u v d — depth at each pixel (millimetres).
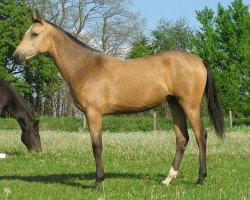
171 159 14555
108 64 9344
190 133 23891
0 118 36031
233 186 9164
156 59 9453
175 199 7438
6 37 45781
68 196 8703
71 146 18125
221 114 9586
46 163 13805
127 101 9273
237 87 48406
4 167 12977
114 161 14203
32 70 49281
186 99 9328
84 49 9523
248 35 49375
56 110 54188
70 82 9477
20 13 46625
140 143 18969
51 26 9641
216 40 50219
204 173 9516
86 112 9250
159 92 9344
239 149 16328
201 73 9391
